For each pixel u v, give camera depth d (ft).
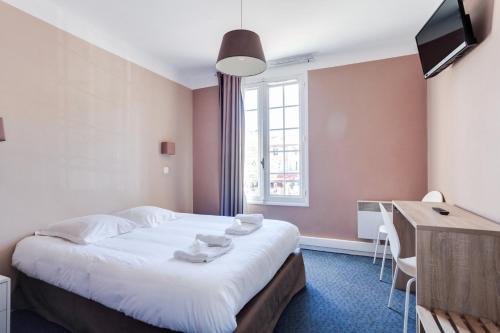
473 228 4.40
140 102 11.08
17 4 7.16
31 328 6.23
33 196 7.49
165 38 10.06
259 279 5.47
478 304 4.35
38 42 7.63
